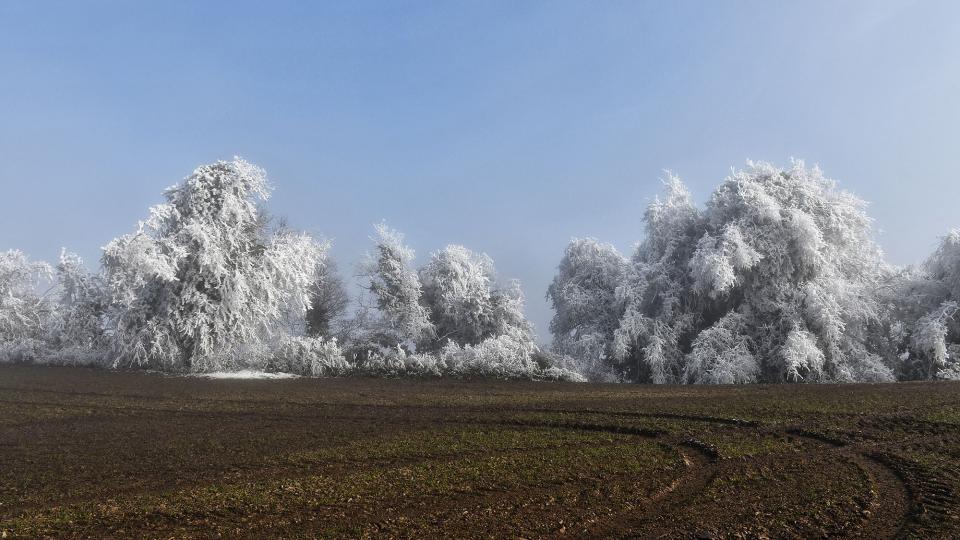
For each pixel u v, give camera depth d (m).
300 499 12.29
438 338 49.00
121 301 36.09
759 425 19.86
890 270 47.50
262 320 38.66
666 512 11.50
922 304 42.94
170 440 18.23
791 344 38.44
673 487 13.10
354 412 23.34
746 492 12.70
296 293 40.28
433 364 37.72
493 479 13.75
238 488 13.07
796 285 41.88
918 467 14.32
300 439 18.34
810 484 13.20
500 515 11.33
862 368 39.94
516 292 50.44
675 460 15.48
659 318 43.41
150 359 36.50
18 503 12.19
